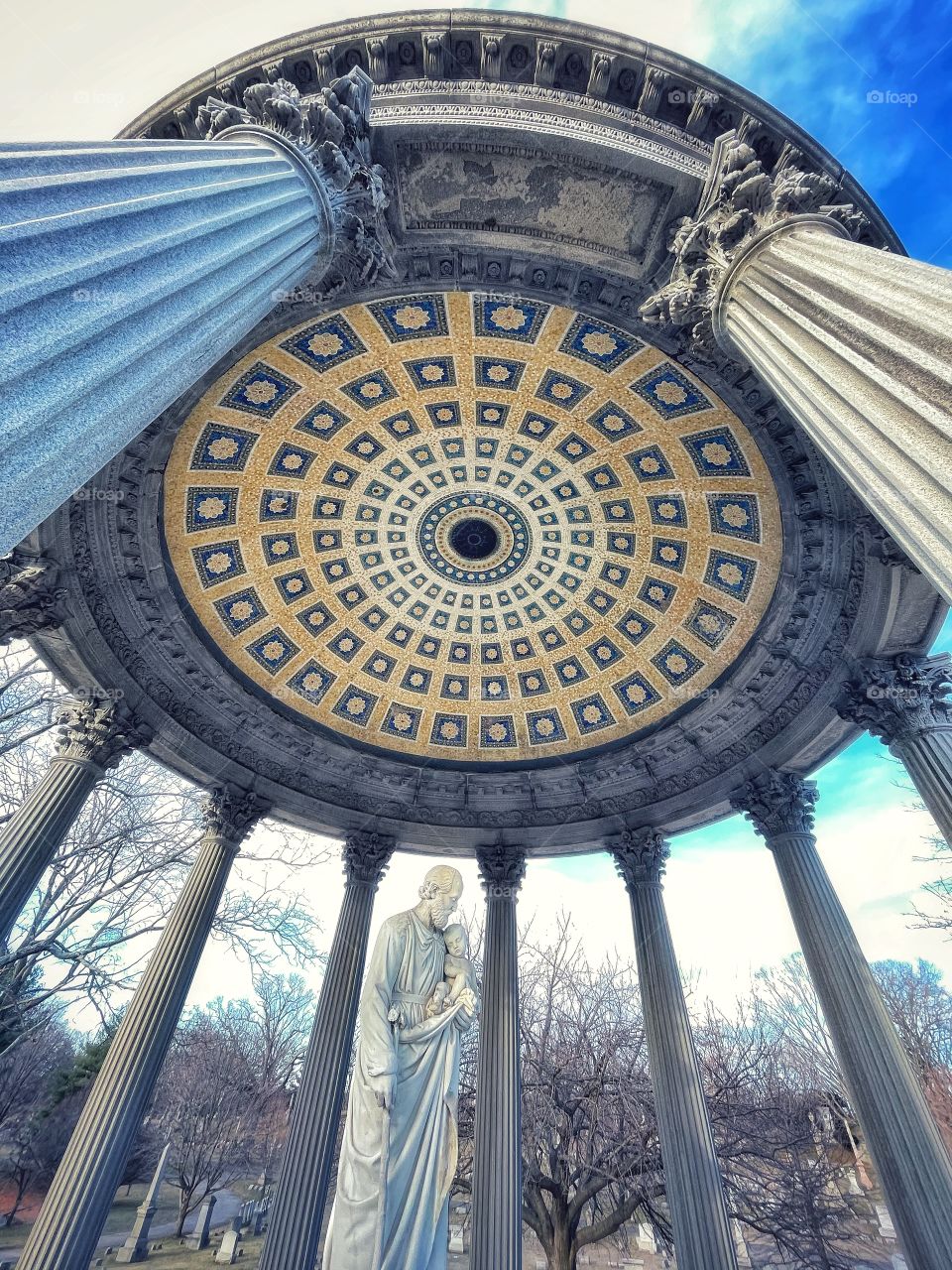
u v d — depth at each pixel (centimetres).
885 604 1493
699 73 1102
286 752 2198
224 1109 3828
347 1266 532
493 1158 1552
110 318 435
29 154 437
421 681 2398
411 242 1295
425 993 680
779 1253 2592
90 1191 1302
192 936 1733
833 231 793
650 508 1925
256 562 2011
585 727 2362
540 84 1183
